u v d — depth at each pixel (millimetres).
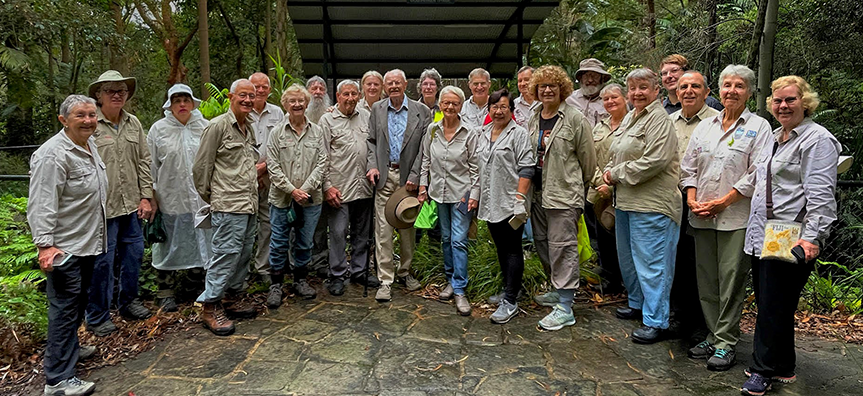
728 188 2867
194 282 4043
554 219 3469
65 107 2748
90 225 2855
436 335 3406
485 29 6664
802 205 2484
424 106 4148
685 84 3277
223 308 3697
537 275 4090
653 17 8406
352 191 4027
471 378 2871
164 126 3781
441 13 6203
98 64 12711
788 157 2514
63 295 2760
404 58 7438
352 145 4016
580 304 3918
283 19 9328
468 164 3795
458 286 3867
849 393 2689
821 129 2449
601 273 4191
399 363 3041
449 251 4051
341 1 5781
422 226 3969
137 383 2873
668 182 3158
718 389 2738
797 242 2455
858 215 4594
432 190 3867
